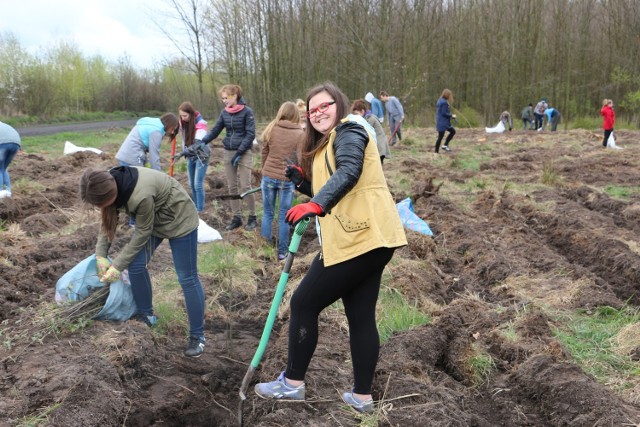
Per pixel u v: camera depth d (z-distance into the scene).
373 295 3.24
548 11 31.75
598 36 32.38
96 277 4.64
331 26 29.81
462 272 6.61
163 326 4.80
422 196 9.77
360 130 3.04
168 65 31.78
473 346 4.33
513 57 31.34
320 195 2.81
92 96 47.03
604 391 3.66
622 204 9.50
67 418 3.33
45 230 7.75
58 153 15.98
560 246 7.65
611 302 5.36
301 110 7.71
